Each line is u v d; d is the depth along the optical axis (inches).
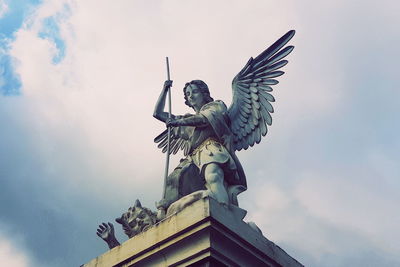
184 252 250.8
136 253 269.6
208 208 250.4
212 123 341.7
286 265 285.9
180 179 323.6
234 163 328.5
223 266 247.6
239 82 394.6
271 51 392.5
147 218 316.5
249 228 273.1
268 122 374.6
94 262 295.0
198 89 377.7
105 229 325.1
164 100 384.2
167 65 398.0
